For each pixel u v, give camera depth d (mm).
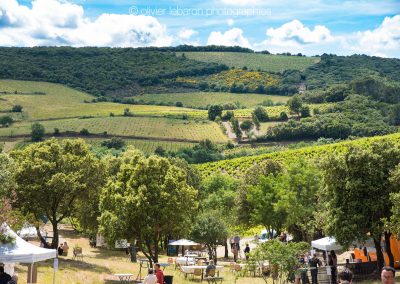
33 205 42781
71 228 78188
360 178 33656
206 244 50188
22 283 28297
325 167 35031
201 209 72500
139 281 32750
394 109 194625
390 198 30328
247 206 61562
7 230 26016
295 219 50188
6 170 30422
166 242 61188
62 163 44812
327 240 35188
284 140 189125
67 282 30406
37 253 25422
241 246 67688
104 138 191875
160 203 35031
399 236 30219
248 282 33938
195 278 36906
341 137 185000
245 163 121000
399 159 34031
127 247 52750
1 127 199625
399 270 37219
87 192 45688
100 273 35625
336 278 29688
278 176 56812
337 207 34531
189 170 77500
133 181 35750
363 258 41281
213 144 186500
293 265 26953
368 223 33969
